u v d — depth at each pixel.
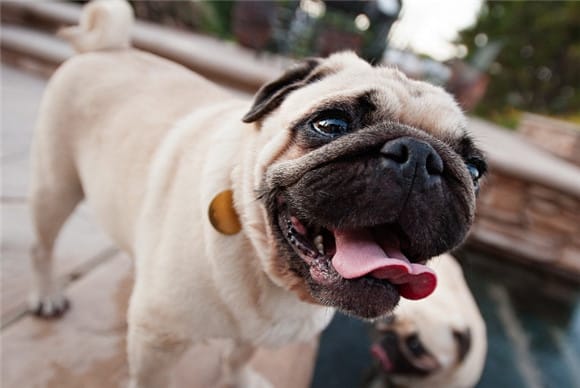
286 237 0.20
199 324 0.23
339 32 1.19
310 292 0.20
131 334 0.24
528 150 1.29
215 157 0.23
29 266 0.40
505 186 0.81
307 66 0.25
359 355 0.48
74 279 0.39
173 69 0.34
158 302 0.23
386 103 0.21
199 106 0.30
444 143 0.20
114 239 0.31
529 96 2.74
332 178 0.18
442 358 0.39
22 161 0.60
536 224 0.80
